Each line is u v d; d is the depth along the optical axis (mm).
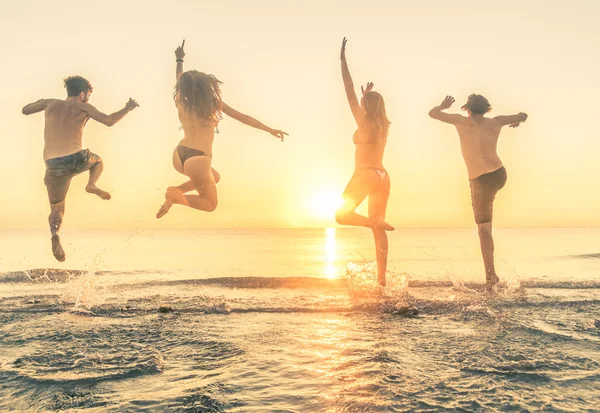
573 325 4668
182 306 5930
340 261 16969
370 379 3123
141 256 18797
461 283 7703
